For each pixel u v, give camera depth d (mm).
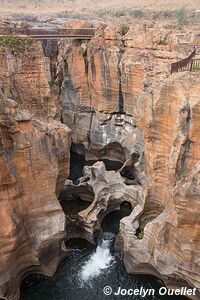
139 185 33125
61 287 24484
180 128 23734
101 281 25031
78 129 44719
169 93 24984
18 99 36094
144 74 35656
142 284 24656
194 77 24312
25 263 23844
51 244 24844
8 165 21250
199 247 21391
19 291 23625
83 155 45188
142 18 104312
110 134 41938
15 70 36906
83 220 28875
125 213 32312
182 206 20750
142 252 24812
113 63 39812
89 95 43688
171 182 24094
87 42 43625
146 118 26844
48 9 144875
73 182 34562
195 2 108625
